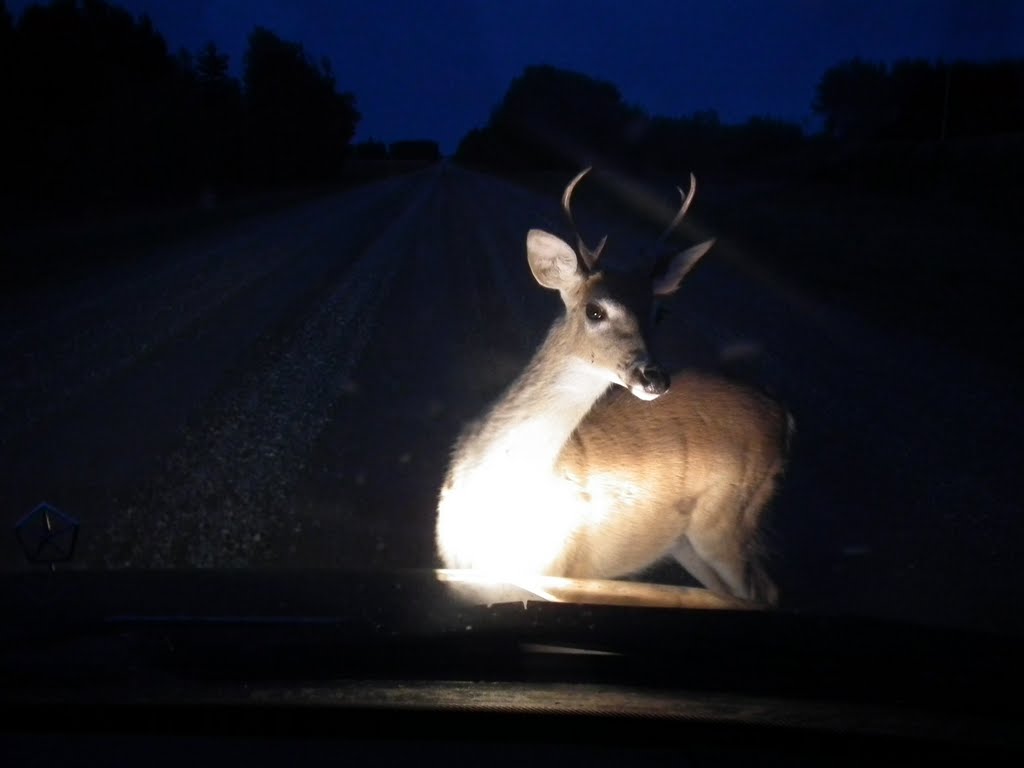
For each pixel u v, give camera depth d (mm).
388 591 3816
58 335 15555
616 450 5570
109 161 45969
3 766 2734
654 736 2949
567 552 5539
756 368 12945
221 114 60594
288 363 13695
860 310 17891
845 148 59062
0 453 9492
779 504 8172
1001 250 26188
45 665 3094
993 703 3125
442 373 13133
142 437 10094
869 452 9695
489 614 3473
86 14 51438
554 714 2930
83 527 7617
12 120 41312
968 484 8883
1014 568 7082
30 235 31094
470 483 5461
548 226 37125
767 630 3482
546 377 5594
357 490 8625
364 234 34656
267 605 3605
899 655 3354
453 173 97875
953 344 15109
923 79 61156
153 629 3344
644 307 5609
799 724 2938
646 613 3539
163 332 15930
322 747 2854
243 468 9180
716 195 48469
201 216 41688
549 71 92438
